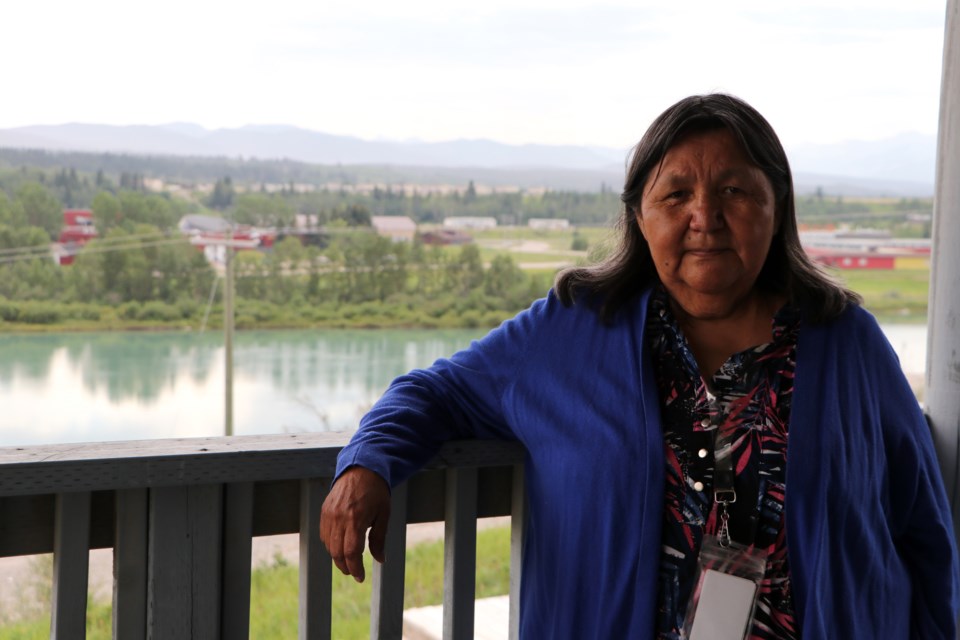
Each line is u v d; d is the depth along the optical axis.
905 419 1.30
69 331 67.25
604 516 1.26
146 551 1.25
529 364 1.37
